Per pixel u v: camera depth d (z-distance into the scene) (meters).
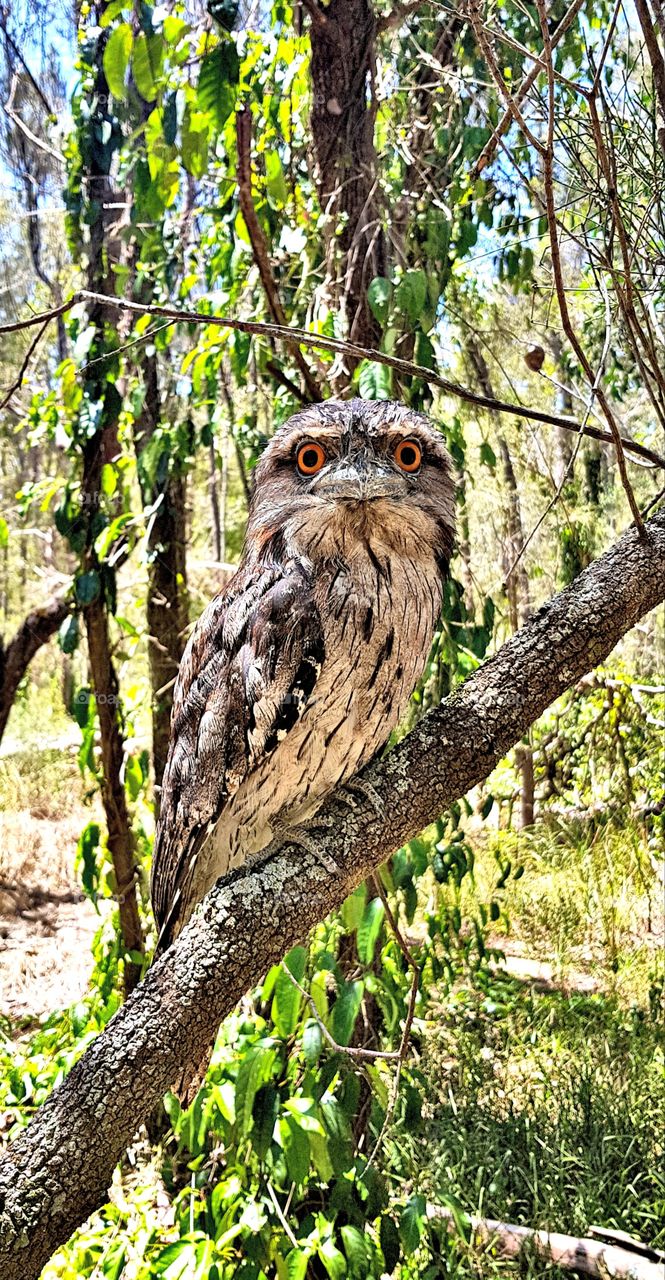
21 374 2.30
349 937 4.01
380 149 3.79
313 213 4.07
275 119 4.10
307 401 3.65
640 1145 5.42
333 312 3.59
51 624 7.44
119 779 4.90
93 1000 5.00
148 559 4.92
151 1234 4.49
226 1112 3.57
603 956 8.19
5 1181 1.71
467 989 7.58
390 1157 4.81
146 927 5.22
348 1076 3.57
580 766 9.34
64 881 10.12
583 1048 6.57
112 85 2.63
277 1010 3.44
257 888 2.01
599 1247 4.58
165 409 5.41
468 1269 4.49
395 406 2.77
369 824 2.12
